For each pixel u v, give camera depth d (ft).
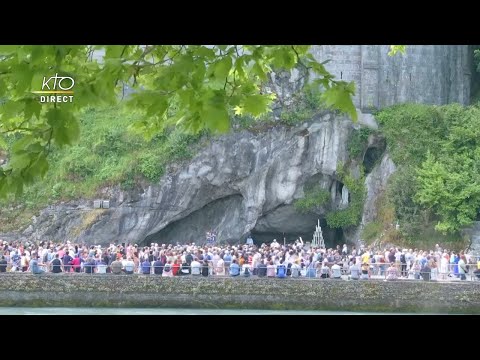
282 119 201.16
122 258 151.74
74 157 197.77
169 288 147.84
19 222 189.47
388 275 156.46
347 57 211.00
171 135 199.93
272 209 203.21
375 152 209.97
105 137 200.34
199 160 198.29
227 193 201.57
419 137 207.92
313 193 204.23
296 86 202.69
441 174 197.57
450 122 209.56
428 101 216.54
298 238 208.85
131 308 145.69
